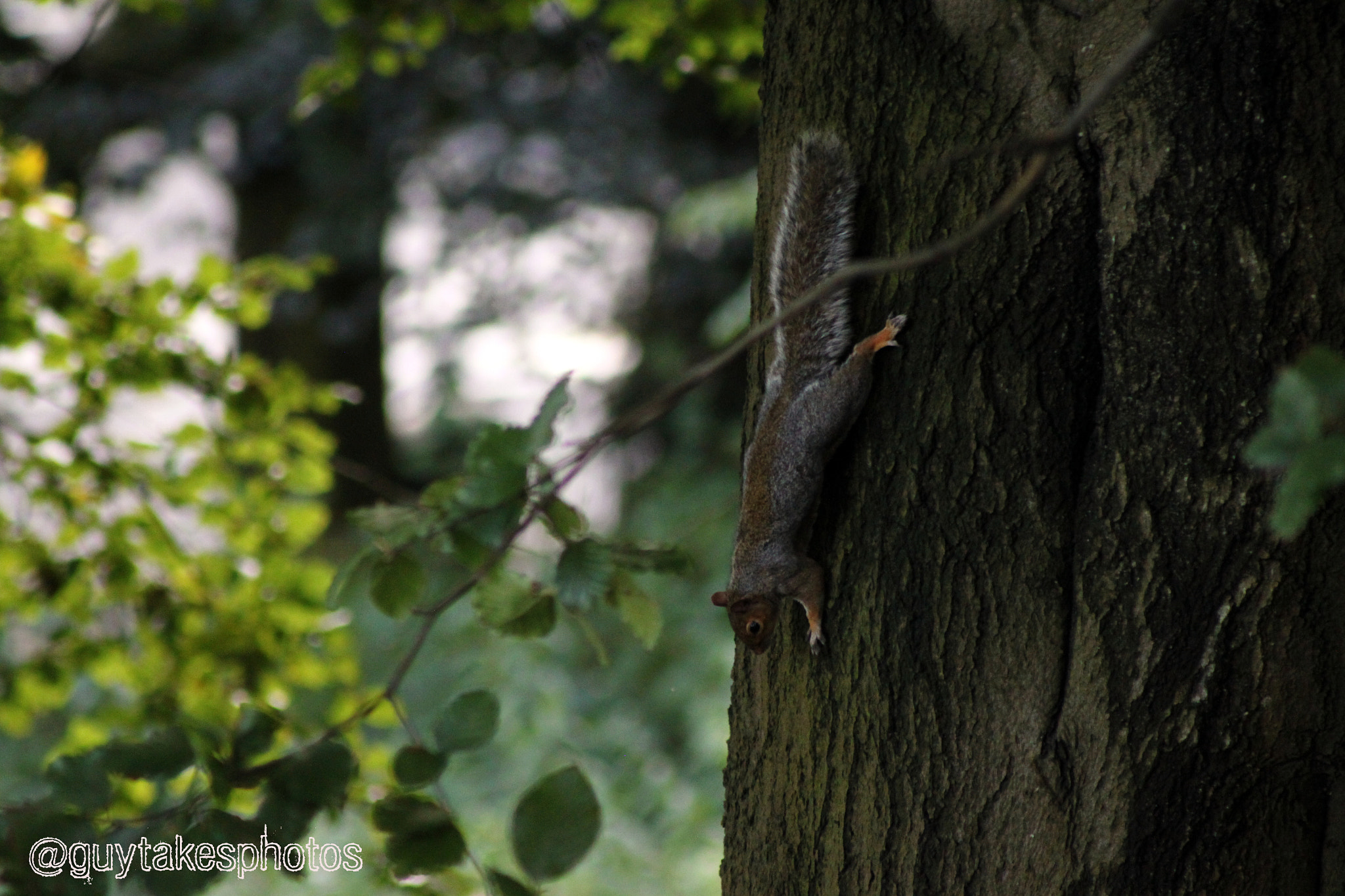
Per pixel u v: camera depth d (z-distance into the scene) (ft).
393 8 37.40
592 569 33.63
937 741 34.01
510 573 34.04
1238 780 33.73
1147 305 33.78
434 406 88.63
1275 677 33.71
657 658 64.39
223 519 36.17
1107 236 33.83
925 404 34.09
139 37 80.33
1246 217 33.71
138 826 33.55
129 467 36.04
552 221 81.05
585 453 33.45
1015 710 33.94
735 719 34.78
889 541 34.17
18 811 33.53
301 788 33.45
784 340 34.73
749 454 34.83
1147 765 33.78
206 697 35.86
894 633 34.12
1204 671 33.73
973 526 33.99
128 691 37.45
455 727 33.40
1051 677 33.88
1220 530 33.71
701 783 55.11
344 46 37.42
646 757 56.85
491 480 33.58
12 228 35.68
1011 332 33.96
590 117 79.87
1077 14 33.94
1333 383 32.42
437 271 83.20
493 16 37.88
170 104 79.36
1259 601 33.68
